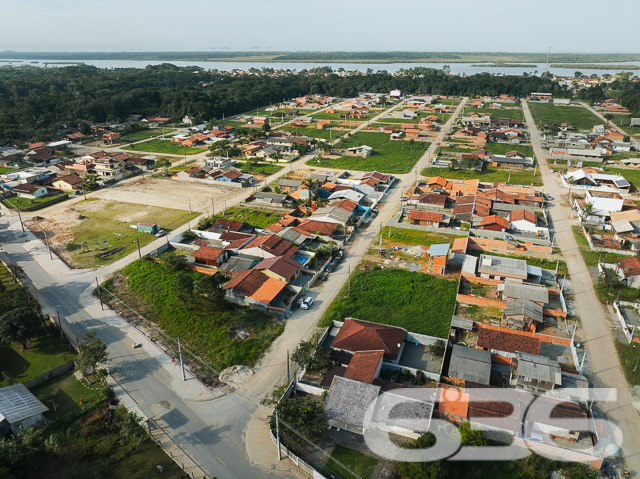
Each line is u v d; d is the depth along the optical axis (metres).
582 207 96.44
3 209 101.81
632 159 138.00
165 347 54.19
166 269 72.38
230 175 121.88
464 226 91.25
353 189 110.31
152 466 38.62
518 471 37.31
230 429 42.28
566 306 62.00
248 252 76.50
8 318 52.59
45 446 39.09
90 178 116.75
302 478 37.22
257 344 54.12
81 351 47.94
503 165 136.75
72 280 70.12
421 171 132.12
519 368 45.00
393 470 37.47
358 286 67.50
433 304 62.78
